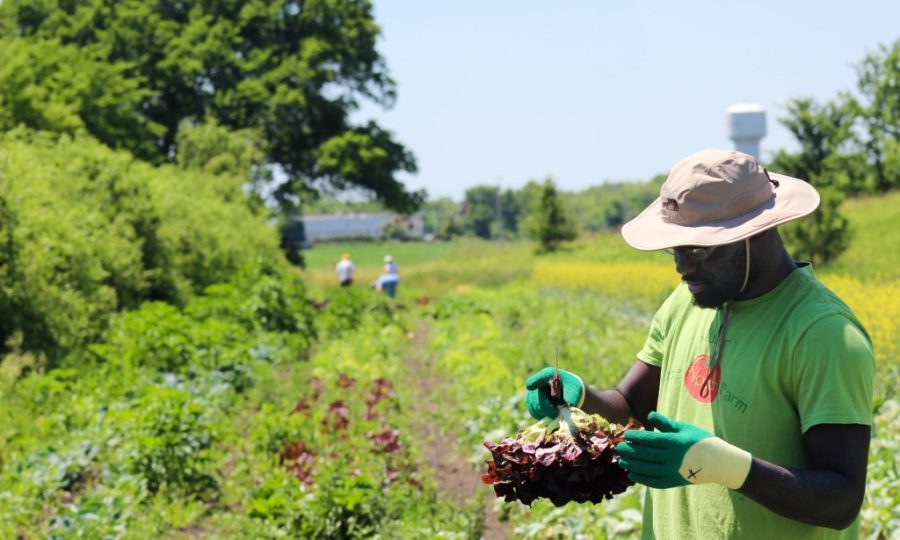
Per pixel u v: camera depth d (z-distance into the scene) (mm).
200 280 22500
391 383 13383
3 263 12828
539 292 32969
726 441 3008
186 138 36719
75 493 8422
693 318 3238
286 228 68000
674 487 3059
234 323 17094
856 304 17078
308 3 50469
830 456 2781
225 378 12609
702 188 2906
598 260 47594
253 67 48312
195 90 48594
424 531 7090
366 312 22781
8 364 11484
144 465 8367
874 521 6777
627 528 6672
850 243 30781
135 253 17578
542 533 7094
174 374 12500
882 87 53312
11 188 13477
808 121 54688
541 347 16312
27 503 7680
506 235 143625
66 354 13180
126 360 12289
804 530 2932
